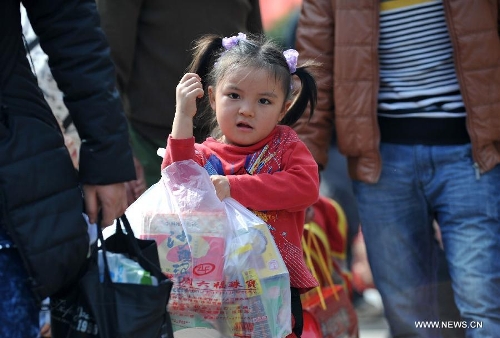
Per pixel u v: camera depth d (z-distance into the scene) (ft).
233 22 34.35
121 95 34.30
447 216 32.48
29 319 20.89
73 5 22.02
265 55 24.66
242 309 23.41
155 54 33.86
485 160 31.76
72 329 21.42
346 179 48.88
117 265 21.79
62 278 21.30
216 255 23.29
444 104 32.12
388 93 32.71
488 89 31.58
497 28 32.01
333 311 31.96
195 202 23.45
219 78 24.84
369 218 33.68
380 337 45.70
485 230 31.83
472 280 31.94
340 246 37.70
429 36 32.04
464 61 31.58
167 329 21.62
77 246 21.48
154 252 22.31
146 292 20.94
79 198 21.74
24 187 20.66
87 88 21.86
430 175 32.55
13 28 21.17
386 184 33.04
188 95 23.72
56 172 21.30
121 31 33.14
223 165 24.70
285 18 49.67
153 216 23.57
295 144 24.88
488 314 31.76
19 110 21.06
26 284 20.94
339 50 32.58
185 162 23.72
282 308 23.56
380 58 32.73
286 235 24.63
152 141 34.58
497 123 31.68
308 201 24.48
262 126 24.52
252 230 23.39
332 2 32.86
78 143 36.04
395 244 33.45
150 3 33.58
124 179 22.09
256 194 23.86
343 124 32.86
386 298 34.17
